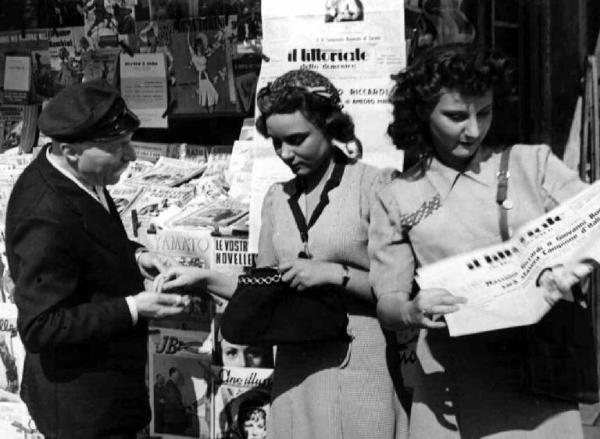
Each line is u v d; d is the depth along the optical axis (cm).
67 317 228
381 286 217
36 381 244
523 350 206
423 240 209
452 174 209
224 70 374
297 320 236
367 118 286
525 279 194
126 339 247
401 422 246
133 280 249
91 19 402
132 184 359
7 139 426
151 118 394
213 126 395
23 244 230
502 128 322
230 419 312
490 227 203
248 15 364
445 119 198
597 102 321
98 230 238
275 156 296
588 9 315
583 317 200
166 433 325
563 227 194
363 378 239
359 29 286
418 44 310
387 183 236
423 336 219
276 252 250
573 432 206
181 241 313
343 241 239
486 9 315
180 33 381
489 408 210
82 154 233
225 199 338
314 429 240
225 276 271
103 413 240
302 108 234
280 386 250
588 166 323
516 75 326
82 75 407
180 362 321
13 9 421
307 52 290
